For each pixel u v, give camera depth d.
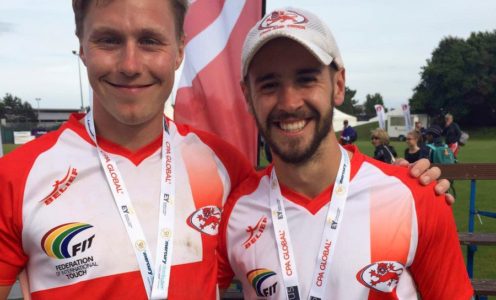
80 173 1.55
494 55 49.34
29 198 1.46
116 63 1.47
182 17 1.65
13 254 1.48
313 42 1.56
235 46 2.82
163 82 1.54
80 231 1.48
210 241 1.69
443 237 1.63
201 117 2.84
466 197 8.81
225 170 1.85
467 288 1.64
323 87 1.61
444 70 50.22
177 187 1.68
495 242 3.18
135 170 1.62
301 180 1.67
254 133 2.86
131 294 1.50
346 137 13.95
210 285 1.65
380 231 1.61
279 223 1.68
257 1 2.80
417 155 7.81
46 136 1.61
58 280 1.47
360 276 1.58
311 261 1.62
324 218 1.65
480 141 38.66
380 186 1.67
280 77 1.60
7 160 1.50
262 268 1.68
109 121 1.59
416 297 1.67
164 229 1.57
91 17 1.48
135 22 1.45
